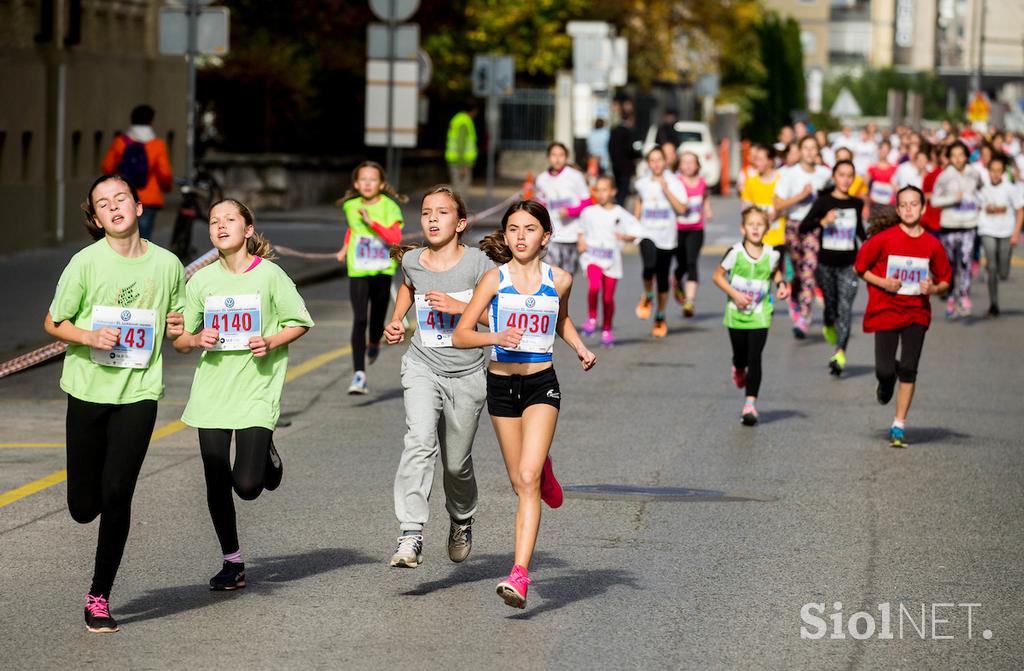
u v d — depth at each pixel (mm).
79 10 63500
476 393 20438
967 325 51031
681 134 127188
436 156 126188
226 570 19750
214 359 19641
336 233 76812
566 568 20953
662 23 161625
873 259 30828
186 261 60438
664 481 26672
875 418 33531
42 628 18047
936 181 52469
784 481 26828
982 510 24812
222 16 55312
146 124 57688
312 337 45000
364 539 22438
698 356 42688
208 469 19438
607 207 44531
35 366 38500
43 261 58469
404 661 16891
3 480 26141
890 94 152250
